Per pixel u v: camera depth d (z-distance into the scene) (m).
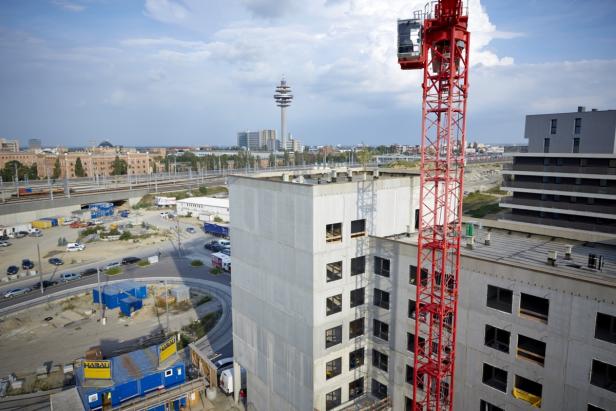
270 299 45.69
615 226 93.81
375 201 43.22
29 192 181.62
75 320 77.94
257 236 46.28
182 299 86.88
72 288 92.94
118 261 111.81
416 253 39.12
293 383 44.03
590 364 29.22
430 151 36.62
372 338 44.72
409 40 34.62
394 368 42.81
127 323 76.94
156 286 94.88
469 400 36.66
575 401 30.16
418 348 39.38
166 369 52.81
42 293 89.44
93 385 48.81
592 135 99.19
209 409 52.56
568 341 30.06
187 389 51.53
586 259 37.84
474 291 35.25
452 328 35.81
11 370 61.16
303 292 40.81
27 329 74.38
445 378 38.66
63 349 67.25
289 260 42.06
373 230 43.62
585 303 29.00
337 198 39.75
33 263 111.62
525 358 32.84
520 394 33.38
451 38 33.16
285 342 44.38
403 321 41.22
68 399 46.88
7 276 99.00
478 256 38.59
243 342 51.66
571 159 98.94
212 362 61.19
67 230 148.50
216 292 91.50
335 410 43.09
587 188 96.19
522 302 33.75
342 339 42.94
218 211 166.75
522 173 105.50
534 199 105.81
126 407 47.16
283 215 41.97
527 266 35.44
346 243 41.34
